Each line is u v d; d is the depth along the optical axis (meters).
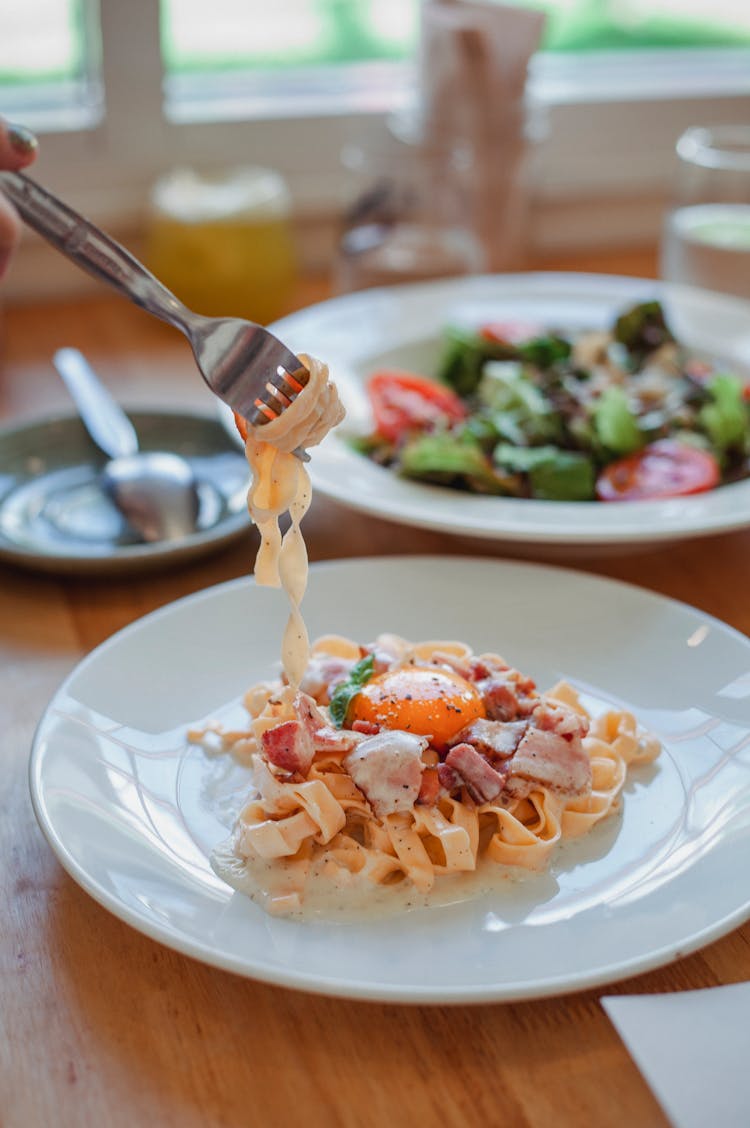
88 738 0.57
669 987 0.51
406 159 1.03
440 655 0.61
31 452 0.80
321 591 0.67
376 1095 0.48
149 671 0.61
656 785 0.57
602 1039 0.49
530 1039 0.49
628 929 0.50
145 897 0.51
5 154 0.57
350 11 1.16
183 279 1.02
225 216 1.00
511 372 0.85
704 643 0.63
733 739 0.58
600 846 0.54
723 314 0.94
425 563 0.68
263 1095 0.48
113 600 0.71
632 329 0.88
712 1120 0.45
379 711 0.57
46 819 0.52
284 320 0.90
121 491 0.75
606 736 0.59
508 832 0.55
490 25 1.01
